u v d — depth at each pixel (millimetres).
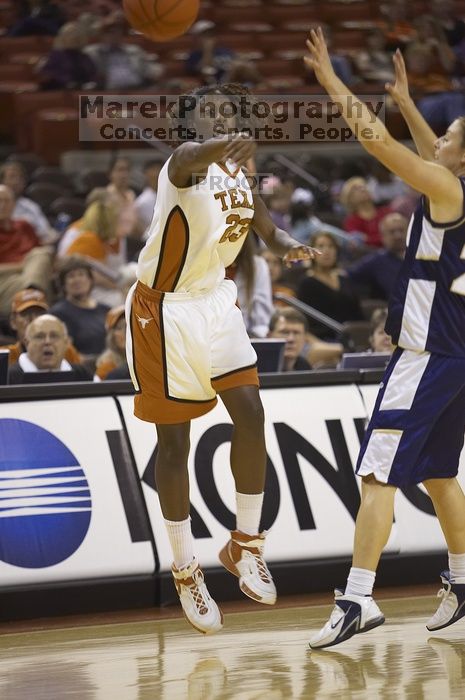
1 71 34938
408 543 13773
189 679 9641
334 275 22438
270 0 42625
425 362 10352
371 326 19156
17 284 21750
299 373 14078
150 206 25344
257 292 17688
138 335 10148
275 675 9656
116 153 31359
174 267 9883
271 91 32000
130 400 13492
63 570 12609
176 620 12258
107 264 22938
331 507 13633
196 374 10055
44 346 14906
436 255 10289
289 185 26734
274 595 10328
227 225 9805
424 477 10609
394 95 11547
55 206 27750
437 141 10852
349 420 14047
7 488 12695
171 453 10297
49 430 13055
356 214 27812
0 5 39250
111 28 37688
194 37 38250
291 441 13742
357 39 39469
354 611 10305
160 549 12977
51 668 10234
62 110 32375
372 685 9227
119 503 13016
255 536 10352
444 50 36250
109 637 11523
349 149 33469
